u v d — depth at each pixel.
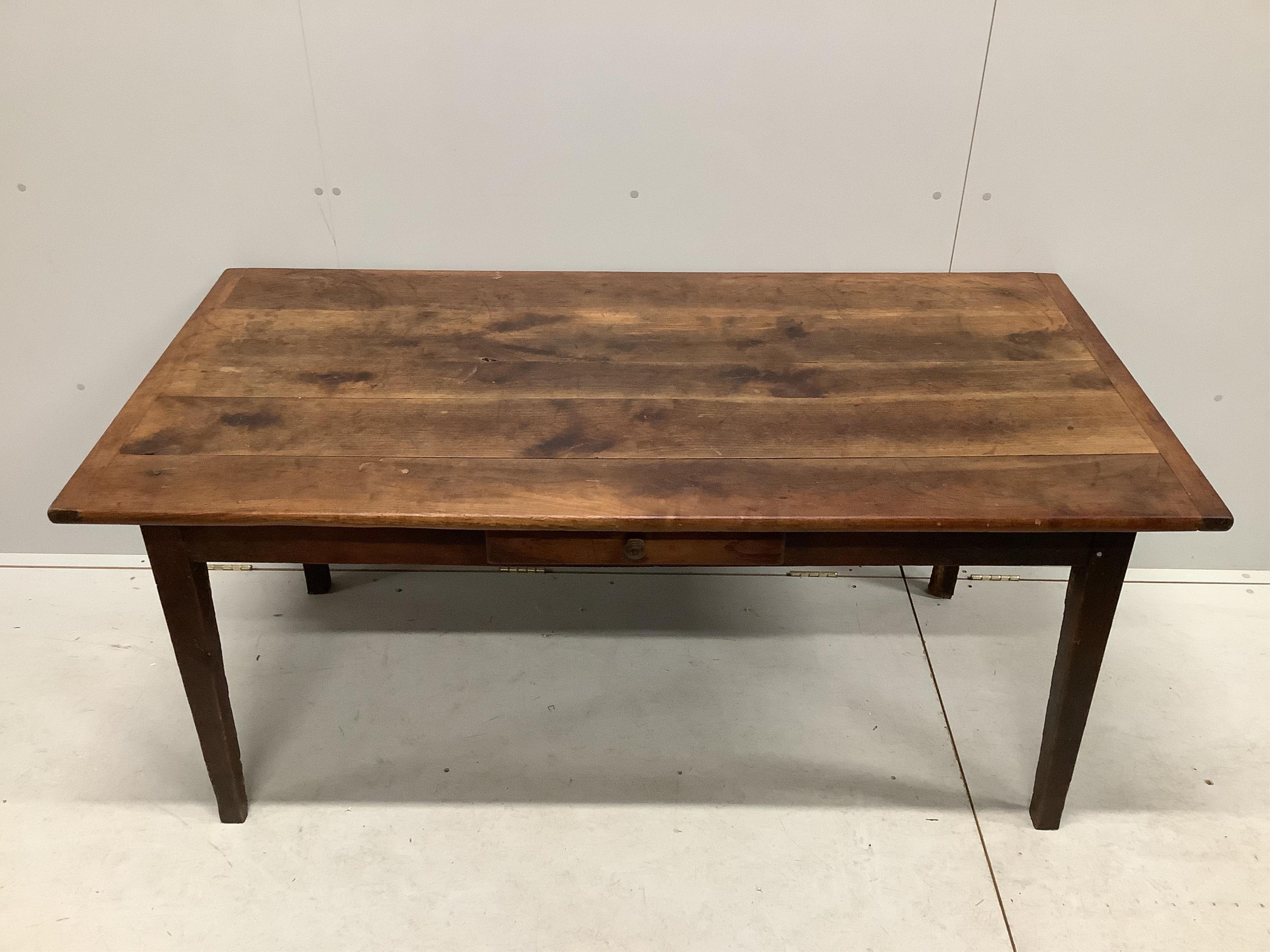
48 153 1.83
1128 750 1.85
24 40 1.71
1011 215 1.90
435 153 1.83
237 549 1.39
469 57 1.73
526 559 1.36
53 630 2.08
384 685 1.97
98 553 2.30
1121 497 1.31
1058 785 1.64
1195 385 2.09
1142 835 1.69
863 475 1.35
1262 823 1.71
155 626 2.10
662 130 1.81
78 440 2.17
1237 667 2.04
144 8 1.69
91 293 1.98
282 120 1.80
